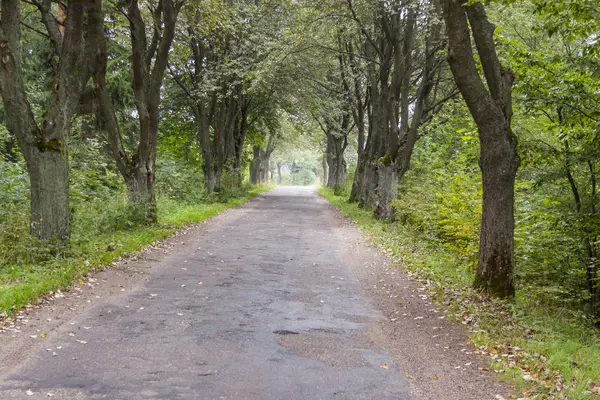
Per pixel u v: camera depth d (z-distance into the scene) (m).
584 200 10.23
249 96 32.62
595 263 9.99
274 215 24.08
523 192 12.41
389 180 20.61
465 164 15.51
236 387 4.64
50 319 6.50
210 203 27.69
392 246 13.90
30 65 21.25
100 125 18.81
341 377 4.99
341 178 50.06
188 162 35.25
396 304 8.07
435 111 22.52
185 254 12.04
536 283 10.94
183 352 5.54
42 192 9.89
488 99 8.40
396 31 18.75
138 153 15.73
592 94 8.92
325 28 19.61
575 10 7.11
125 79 23.05
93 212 14.20
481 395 4.65
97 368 4.99
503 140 8.48
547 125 9.86
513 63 9.62
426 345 6.05
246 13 24.50
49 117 9.94
